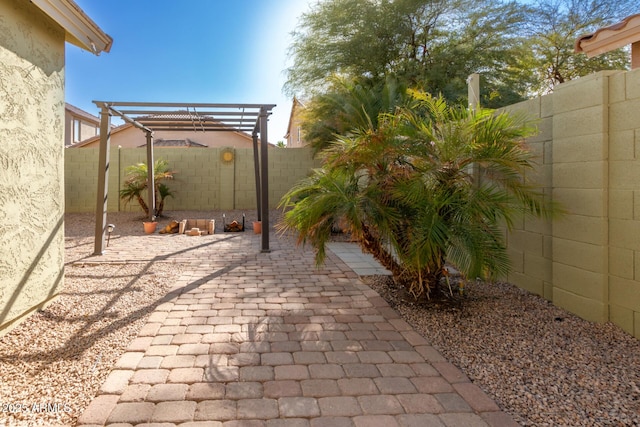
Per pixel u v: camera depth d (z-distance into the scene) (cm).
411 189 366
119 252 723
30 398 243
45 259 395
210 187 1339
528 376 277
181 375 272
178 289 483
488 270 350
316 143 1222
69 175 1260
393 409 235
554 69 1366
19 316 355
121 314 391
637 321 328
